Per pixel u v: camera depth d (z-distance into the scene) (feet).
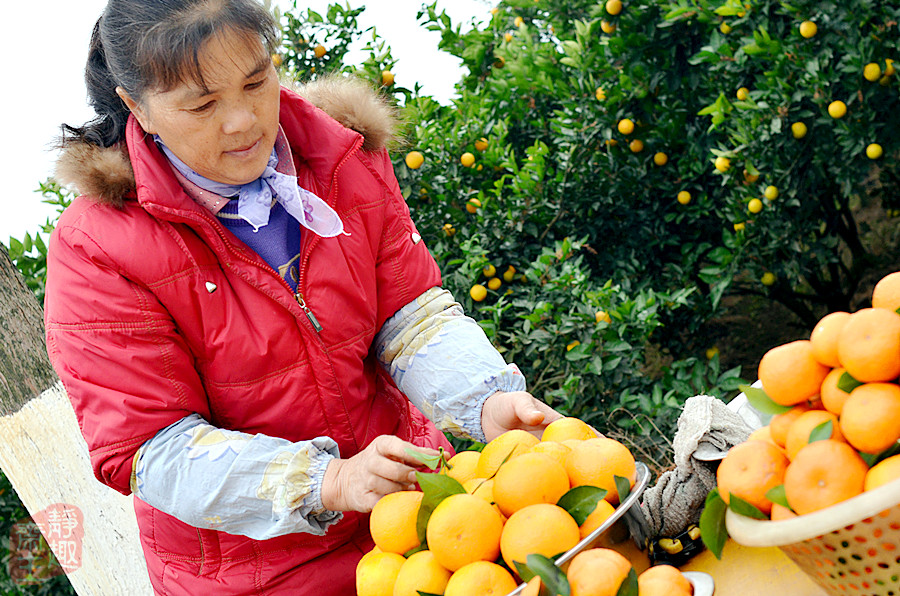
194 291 4.63
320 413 5.10
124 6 4.03
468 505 3.50
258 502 4.42
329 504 4.40
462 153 13.07
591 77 13.47
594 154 13.69
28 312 7.99
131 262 4.44
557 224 13.25
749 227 12.98
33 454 7.93
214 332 4.72
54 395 7.93
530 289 11.66
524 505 3.57
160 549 5.26
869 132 12.35
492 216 12.56
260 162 4.57
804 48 12.28
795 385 3.15
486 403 5.26
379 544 3.90
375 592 3.73
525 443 4.12
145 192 4.37
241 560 5.12
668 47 13.38
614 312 10.86
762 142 12.55
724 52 12.61
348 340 5.13
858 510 2.50
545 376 11.53
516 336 11.25
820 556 2.77
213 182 4.67
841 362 2.99
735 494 3.00
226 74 4.06
